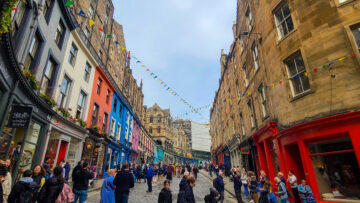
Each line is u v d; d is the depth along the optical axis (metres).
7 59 6.37
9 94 7.22
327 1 8.28
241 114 19.58
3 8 4.59
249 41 15.51
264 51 12.21
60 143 12.55
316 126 7.70
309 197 6.77
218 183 8.20
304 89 8.89
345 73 7.32
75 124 14.07
